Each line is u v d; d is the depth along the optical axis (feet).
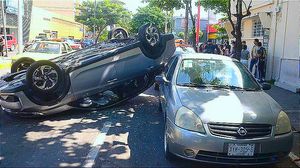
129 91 31.12
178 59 23.47
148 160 18.21
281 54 47.57
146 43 30.12
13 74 29.37
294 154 19.62
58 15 183.93
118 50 28.73
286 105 32.89
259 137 16.38
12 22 131.85
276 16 49.73
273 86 45.55
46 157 18.19
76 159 18.01
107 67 28.22
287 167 17.97
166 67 28.17
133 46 29.58
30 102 24.89
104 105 29.50
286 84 43.39
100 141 21.04
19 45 70.74
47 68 25.00
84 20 204.44
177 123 16.94
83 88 27.07
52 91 25.12
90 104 28.19
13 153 18.67
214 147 16.11
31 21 142.20
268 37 52.65
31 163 17.33
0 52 85.81
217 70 22.09
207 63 22.70
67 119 26.20
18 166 16.93
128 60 29.45
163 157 18.69
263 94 20.13
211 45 63.87
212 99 18.25
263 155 16.60
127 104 32.07
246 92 20.06
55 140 21.03
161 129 23.94
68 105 26.84
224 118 16.43
